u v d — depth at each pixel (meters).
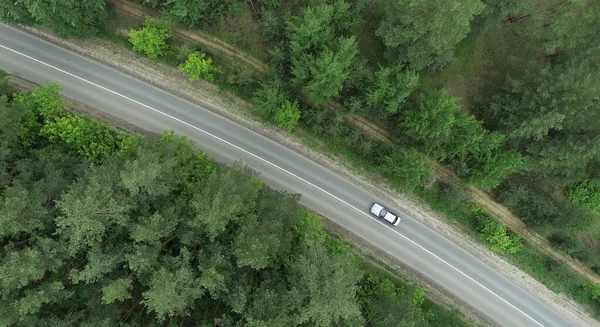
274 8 43.22
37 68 42.94
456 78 45.62
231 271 32.34
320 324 28.36
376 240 46.31
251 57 44.00
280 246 34.81
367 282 44.53
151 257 29.19
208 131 44.81
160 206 34.22
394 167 42.03
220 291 32.94
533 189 46.78
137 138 38.88
